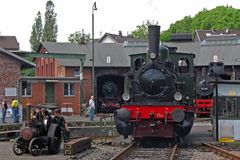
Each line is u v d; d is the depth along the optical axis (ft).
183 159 48.57
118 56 176.86
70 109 145.89
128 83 65.26
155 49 63.46
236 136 66.33
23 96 138.41
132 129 62.80
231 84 67.10
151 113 60.08
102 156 51.80
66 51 176.65
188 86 67.87
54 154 54.34
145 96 62.39
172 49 73.56
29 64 128.88
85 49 178.29
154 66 62.44
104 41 295.89
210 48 180.24
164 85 61.98
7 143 69.77
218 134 66.49
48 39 360.69
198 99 131.95
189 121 63.41
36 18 374.22
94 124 98.53
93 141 72.79
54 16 367.25
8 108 122.93
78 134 82.58
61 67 170.19
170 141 65.62
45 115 55.52
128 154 52.65
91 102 109.70
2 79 124.26
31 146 52.80
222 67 65.41
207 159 48.67
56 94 145.38
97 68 172.35
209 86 74.08
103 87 163.02
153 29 63.46
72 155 53.01
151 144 63.31
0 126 90.02
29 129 53.36
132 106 61.00
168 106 60.08
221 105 67.05
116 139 71.92
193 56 69.51
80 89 134.62
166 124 59.98
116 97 162.20
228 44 179.83
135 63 69.05
